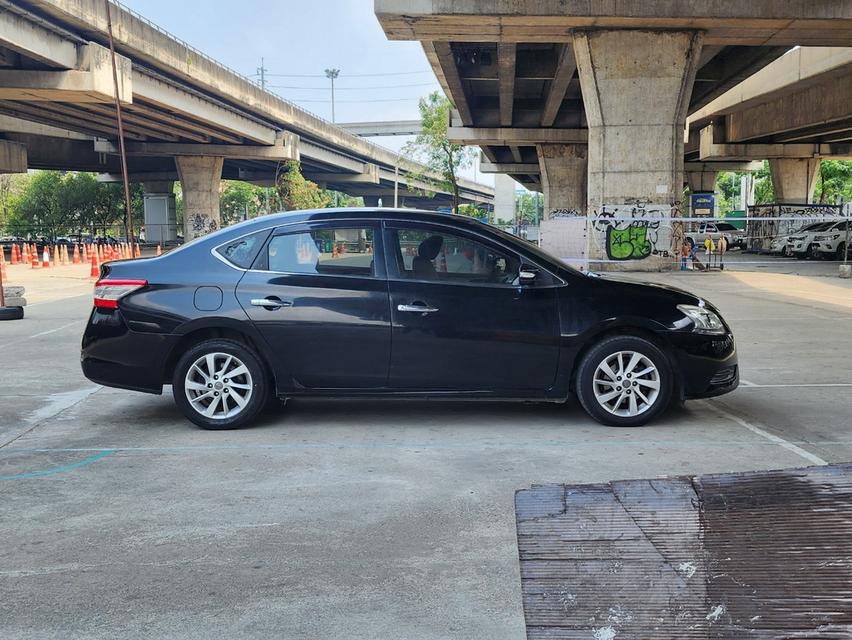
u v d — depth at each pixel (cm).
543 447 529
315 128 6297
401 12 2108
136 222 8706
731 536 305
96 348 589
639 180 2338
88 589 322
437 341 568
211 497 434
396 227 586
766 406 648
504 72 3247
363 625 291
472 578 330
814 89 3762
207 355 579
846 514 309
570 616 267
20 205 7838
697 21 2175
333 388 578
